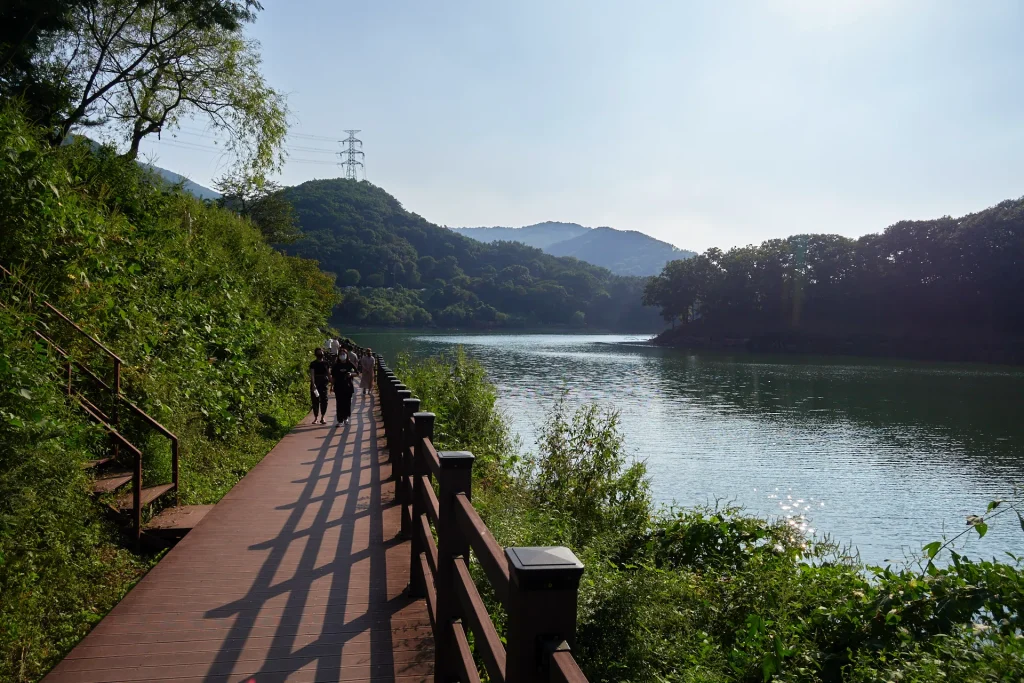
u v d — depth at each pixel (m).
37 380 5.62
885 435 26.36
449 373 14.86
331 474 9.01
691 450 22.53
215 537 6.11
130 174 14.11
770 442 24.33
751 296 114.00
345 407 14.07
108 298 8.53
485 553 2.38
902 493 17.28
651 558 7.62
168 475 7.28
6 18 14.27
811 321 107.00
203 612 4.40
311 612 4.42
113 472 6.63
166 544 6.02
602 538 7.82
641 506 9.88
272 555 5.60
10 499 4.71
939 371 62.22
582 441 10.93
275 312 21.30
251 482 8.45
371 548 5.82
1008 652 4.46
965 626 5.06
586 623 5.10
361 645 3.95
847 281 101.75
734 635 5.66
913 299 94.12
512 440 15.20
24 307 6.89
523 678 1.73
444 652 3.20
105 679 3.52
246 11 19.69
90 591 4.79
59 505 5.15
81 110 18.20
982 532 5.99
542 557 1.83
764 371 60.94
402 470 6.18
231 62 20.95
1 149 8.01
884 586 5.71
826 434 26.31
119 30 18.75
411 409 6.13
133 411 6.98
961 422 29.97
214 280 14.60
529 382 44.88
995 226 89.00
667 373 56.75
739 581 6.54
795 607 5.99
